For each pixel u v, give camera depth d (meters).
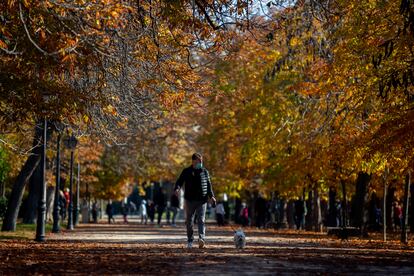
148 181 112.56
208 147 94.62
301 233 66.25
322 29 46.69
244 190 106.94
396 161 45.19
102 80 33.12
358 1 39.72
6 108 35.44
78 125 42.41
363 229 61.66
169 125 87.19
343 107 47.34
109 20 28.34
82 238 49.88
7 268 24.97
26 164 58.16
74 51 29.08
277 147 69.88
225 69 69.06
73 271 23.83
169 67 35.28
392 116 38.16
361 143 44.81
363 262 27.95
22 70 31.00
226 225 97.50
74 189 106.69
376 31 39.38
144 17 32.25
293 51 54.72
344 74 44.00
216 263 26.73
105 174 104.00
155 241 45.91
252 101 70.00
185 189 35.62
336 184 66.81
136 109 39.25
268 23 38.53
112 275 22.53
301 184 70.31
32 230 59.75
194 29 31.00
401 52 37.22
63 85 32.94
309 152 59.06
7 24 29.20
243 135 80.94
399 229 97.12
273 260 28.30
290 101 66.81
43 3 27.09
